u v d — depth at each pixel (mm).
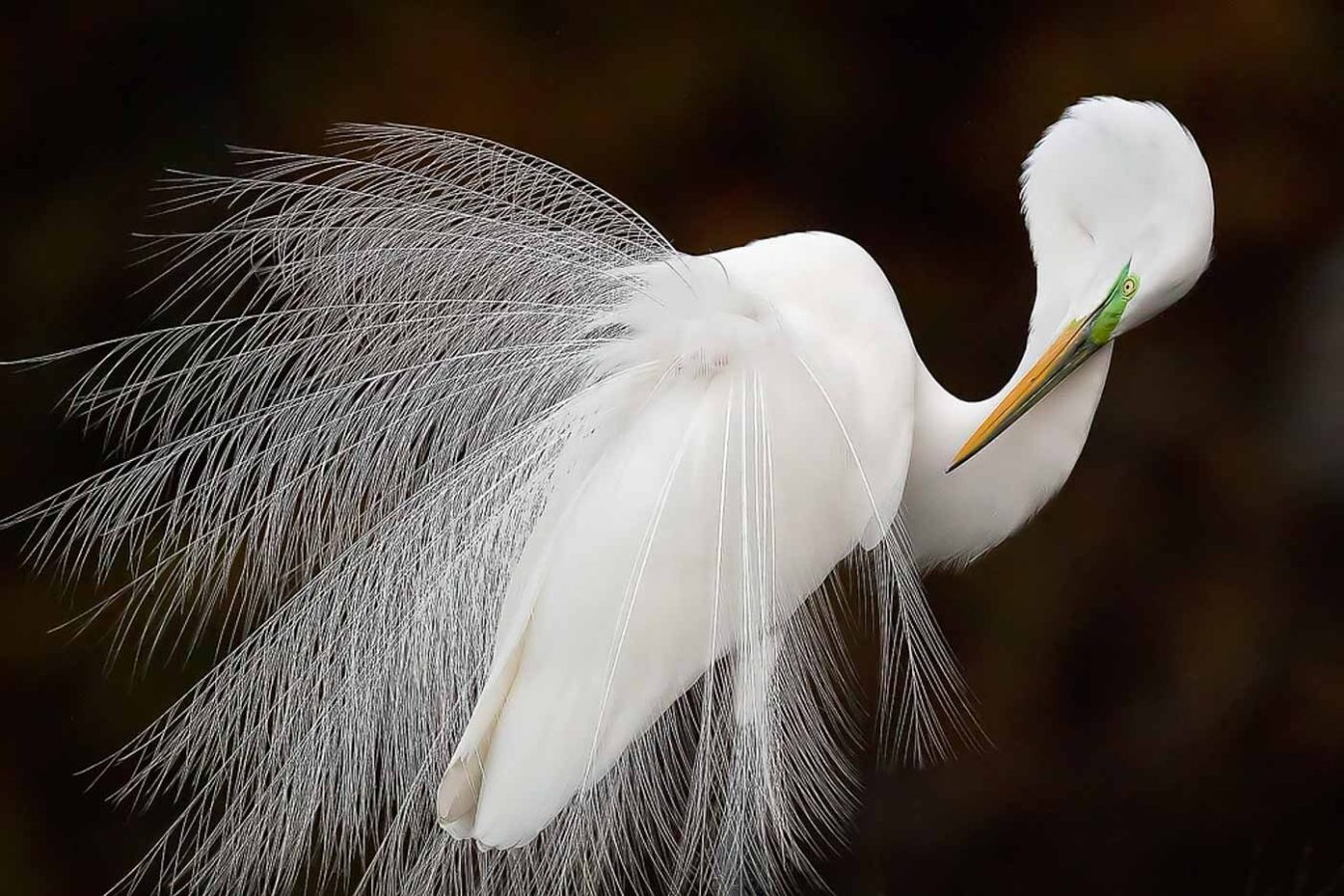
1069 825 12383
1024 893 12367
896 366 11680
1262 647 12406
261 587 11719
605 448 11656
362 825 11703
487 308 11719
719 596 11633
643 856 11805
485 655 11680
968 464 11766
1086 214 11719
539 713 11609
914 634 11727
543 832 11711
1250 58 12398
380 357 11711
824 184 12438
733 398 11641
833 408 11648
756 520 11633
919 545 11820
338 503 11703
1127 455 12461
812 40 12383
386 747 11695
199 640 12141
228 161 12273
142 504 11758
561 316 11703
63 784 12203
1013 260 12461
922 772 12359
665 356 11656
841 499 11656
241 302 11906
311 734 11688
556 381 11703
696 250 12414
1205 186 11680
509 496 11680
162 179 12258
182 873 11781
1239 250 12445
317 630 11688
